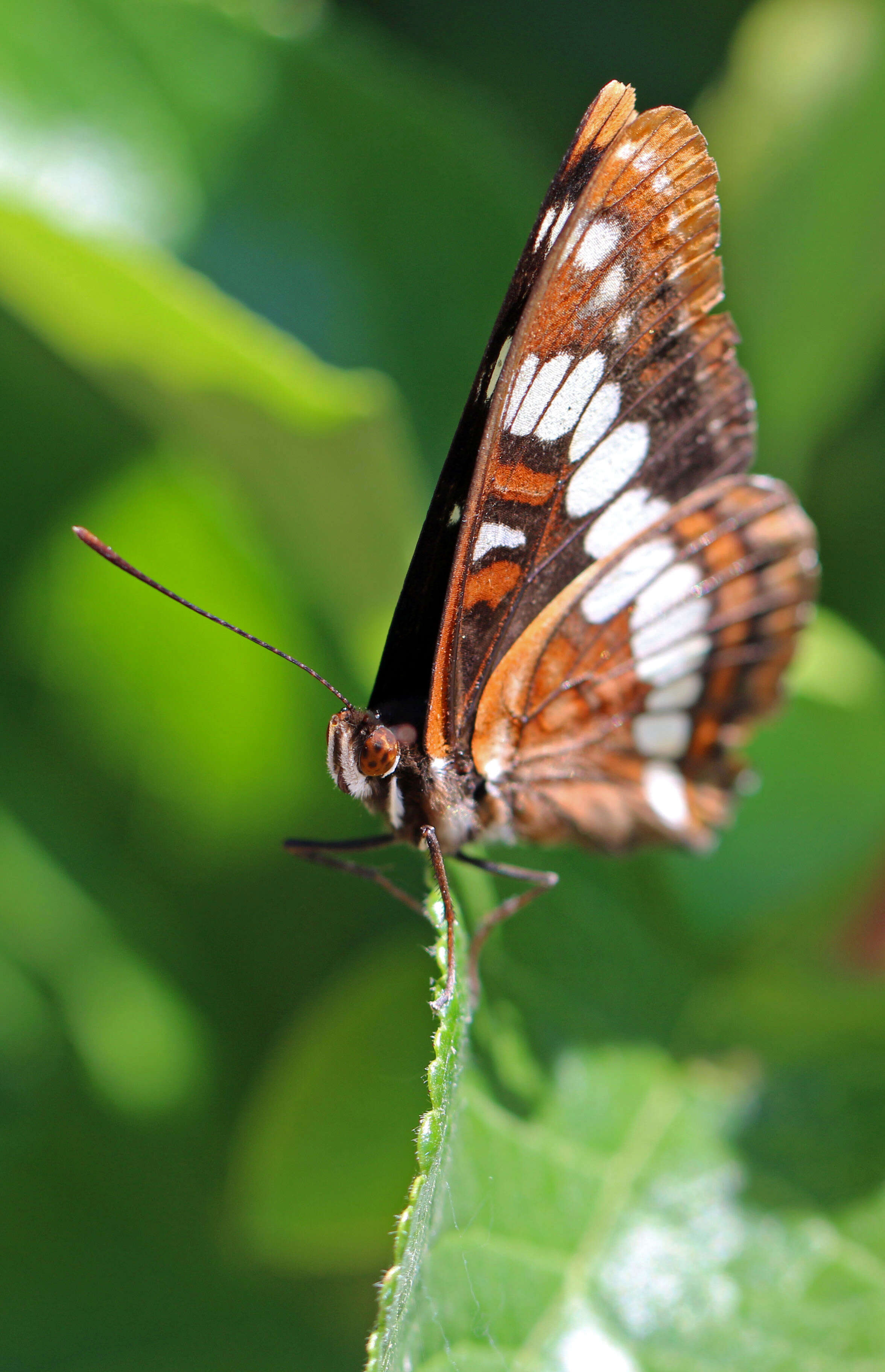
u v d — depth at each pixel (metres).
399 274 0.44
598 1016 0.43
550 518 0.43
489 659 0.43
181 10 0.44
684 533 0.44
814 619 0.44
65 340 0.44
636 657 0.44
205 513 0.45
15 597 0.45
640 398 0.43
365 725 0.43
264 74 0.44
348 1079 0.43
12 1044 0.44
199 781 0.45
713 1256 0.42
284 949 0.44
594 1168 0.43
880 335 0.44
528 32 0.46
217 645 0.45
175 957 0.44
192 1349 0.43
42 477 0.45
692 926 0.44
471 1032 0.42
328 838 0.45
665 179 0.42
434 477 0.44
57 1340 0.43
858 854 0.44
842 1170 0.43
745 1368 0.42
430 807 0.43
